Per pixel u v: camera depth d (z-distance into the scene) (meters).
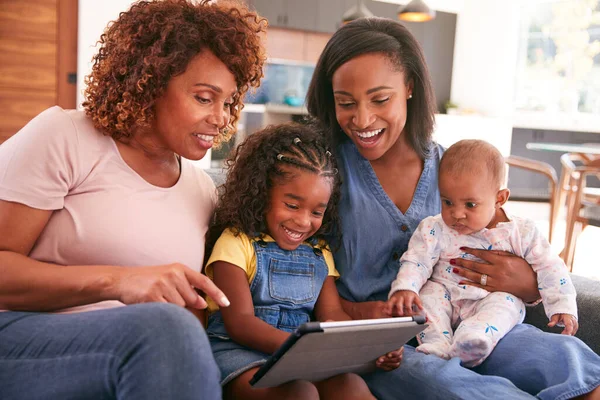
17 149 1.04
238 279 1.25
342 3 6.85
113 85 1.10
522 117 6.75
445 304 1.39
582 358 1.20
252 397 1.08
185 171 1.27
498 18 6.80
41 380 0.87
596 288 1.45
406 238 1.45
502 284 1.36
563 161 4.04
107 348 0.84
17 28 4.56
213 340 1.26
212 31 1.10
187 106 1.09
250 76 1.21
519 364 1.25
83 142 1.09
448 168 1.37
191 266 1.21
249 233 1.29
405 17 5.41
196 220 1.23
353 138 1.43
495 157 1.37
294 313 1.31
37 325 0.91
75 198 1.08
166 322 0.83
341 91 1.39
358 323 0.95
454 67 7.32
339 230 1.42
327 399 1.13
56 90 4.70
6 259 0.98
